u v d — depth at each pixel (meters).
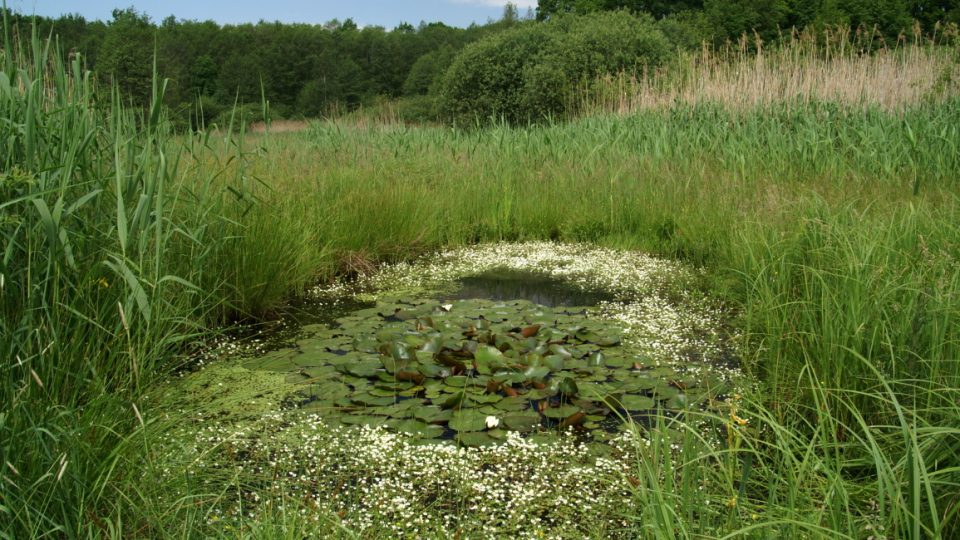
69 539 2.14
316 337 4.70
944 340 2.99
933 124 8.75
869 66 11.57
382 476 2.91
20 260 2.79
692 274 6.27
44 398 2.53
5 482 2.13
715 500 2.37
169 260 4.25
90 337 2.87
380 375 3.88
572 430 3.32
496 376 3.74
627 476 2.85
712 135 10.23
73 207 2.80
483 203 8.50
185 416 3.31
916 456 1.90
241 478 2.86
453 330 4.65
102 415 2.61
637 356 4.27
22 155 2.97
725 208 6.85
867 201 5.84
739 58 12.66
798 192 6.59
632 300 5.68
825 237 4.59
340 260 6.51
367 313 5.25
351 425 3.36
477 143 11.47
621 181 8.64
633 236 7.70
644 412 3.50
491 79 20.03
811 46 12.17
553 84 17.97
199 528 2.36
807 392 3.32
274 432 3.29
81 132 3.18
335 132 11.64
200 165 4.86
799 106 10.19
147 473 2.52
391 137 11.34
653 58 17.66
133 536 2.32
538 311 5.23
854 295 3.38
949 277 3.44
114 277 3.25
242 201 5.30
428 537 2.50
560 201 8.59
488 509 2.69
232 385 3.85
